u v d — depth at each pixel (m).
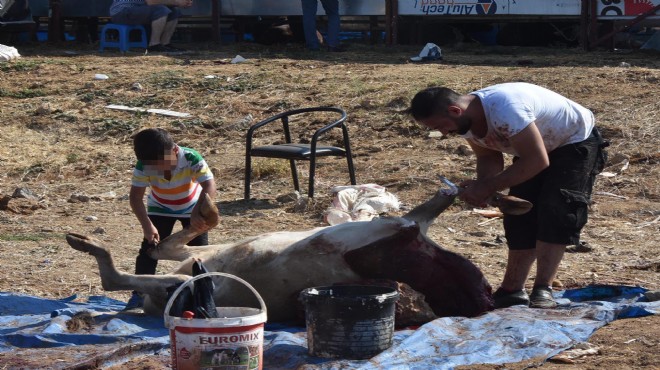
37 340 8.69
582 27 28.66
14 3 30.98
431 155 19.31
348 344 7.93
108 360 8.11
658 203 15.95
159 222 10.48
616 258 12.77
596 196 16.53
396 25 30.88
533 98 9.20
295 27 31.95
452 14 29.73
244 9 31.88
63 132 22.66
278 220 15.70
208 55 29.47
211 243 14.12
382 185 17.61
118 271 9.12
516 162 9.02
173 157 10.05
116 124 22.86
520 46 30.59
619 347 8.30
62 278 12.23
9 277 12.20
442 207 9.20
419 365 7.74
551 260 9.54
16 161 20.44
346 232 8.95
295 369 7.71
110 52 30.28
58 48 31.33
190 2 30.75
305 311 8.36
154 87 25.23
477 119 9.05
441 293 9.05
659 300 9.92
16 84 25.88
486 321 8.83
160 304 9.34
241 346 7.23
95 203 17.38
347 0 30.92
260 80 25.38
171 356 7.45
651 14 27.80
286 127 17.34
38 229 15.20
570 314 9.20
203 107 23.78
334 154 16.72
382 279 8.91
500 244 13.77
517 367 7.79
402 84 23.92
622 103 21.31
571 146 9.46
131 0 30.36
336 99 23.36
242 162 19.86
